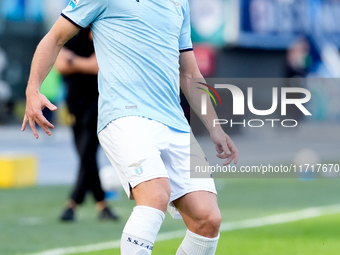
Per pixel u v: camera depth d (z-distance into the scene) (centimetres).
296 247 1950
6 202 2844
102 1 1178
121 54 1173
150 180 1097
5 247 1867
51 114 7444
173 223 2389
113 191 2936
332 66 9712
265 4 8644
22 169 3531
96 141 2297
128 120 1141
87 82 2219
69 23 1188
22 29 8850
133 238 1076
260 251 1880
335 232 2220
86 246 1903
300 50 9100
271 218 2517
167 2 1216
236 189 3516
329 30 9625
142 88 1170
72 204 2370
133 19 1175
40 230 2166
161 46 1185
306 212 2688
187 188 1188
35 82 1173
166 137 1170
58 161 4909
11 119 8975
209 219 1170
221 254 1828
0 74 8862
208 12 8181
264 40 8619
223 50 8369
